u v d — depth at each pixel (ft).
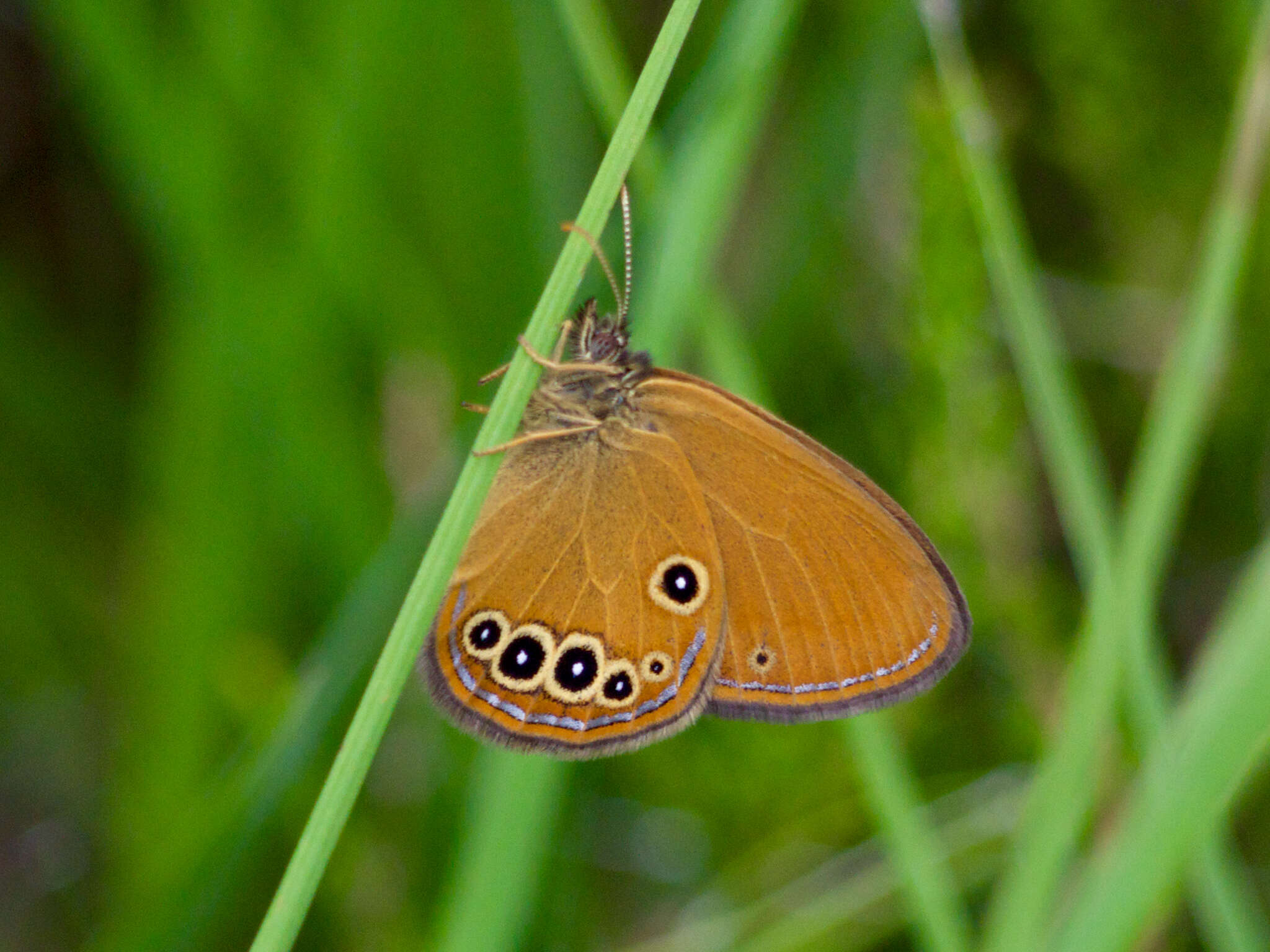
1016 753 1.76
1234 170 1.63
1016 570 1.75
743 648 1.65
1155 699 1.63
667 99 1.75
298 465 1.73
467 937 1.63
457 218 1.74
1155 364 1.78
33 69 1.77
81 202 1.78
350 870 1.73
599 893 1.75
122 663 1.77
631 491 1.64
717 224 1.65
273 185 1.72
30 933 1.75
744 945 1.70
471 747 1.72
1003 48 1.77
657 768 1.76
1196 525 1.79
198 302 1.72
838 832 1.75
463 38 1.73
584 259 1.60
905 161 1.74
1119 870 1.60
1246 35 1.76
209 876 1.66
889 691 1.65
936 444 1.74
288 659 1.73
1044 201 1.79
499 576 1.64
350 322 1.73
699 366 1.75
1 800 1.76
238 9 1.71
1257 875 1.73
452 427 1.74
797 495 1.64
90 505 1.77
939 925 1.63
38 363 1.77
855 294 1.77
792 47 1.76
